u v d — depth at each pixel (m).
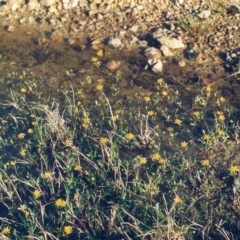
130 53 2.22
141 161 1.73
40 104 1.95
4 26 2.40
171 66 2.15
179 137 1.86
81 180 1.72
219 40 2.24
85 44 2.28
